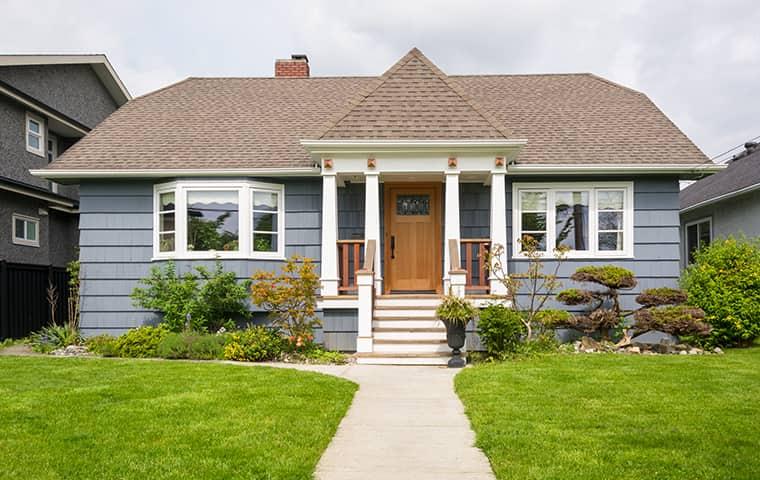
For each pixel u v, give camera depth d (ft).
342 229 42.91
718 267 39.29
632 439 17.15
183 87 52.80
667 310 34.94
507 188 41.32
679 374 26.78
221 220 40.32
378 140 36.58
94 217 41.39
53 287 49.73
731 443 16.74
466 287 37.88
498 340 33.63
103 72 69.31
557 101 48.70
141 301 38.99
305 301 35.45
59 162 40.83
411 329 36.40
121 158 41.29
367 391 25.48
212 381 25.62
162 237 41.16
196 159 40.96
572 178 41.01
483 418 19.80
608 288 39.01
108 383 25.23
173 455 15.97
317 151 37.19
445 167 37.52
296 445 16.99
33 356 34.63
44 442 16.99
